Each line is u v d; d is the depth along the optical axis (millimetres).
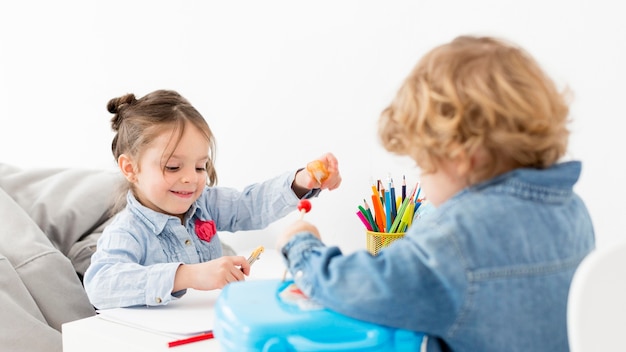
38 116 2277
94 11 2006
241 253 1538
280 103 1525
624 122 1071
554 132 720
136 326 1008
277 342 695
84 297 1394
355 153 1396
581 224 748
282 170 1538
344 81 1400
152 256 1196
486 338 676
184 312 1062
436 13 1256
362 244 1398
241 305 741
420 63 751
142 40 1856
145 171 1191
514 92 687
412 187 1299
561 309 700
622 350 627
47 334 1271
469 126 692
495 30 1188
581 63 1105
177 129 1175
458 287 663
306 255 742
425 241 677
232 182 1657
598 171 1107
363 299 679
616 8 1064
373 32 1345
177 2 1741
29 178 1715
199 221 1293
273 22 1521
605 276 619
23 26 2289
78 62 2084
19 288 1292
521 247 684
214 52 1662
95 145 2049
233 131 1639
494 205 692
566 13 1113
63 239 1584
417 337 702
